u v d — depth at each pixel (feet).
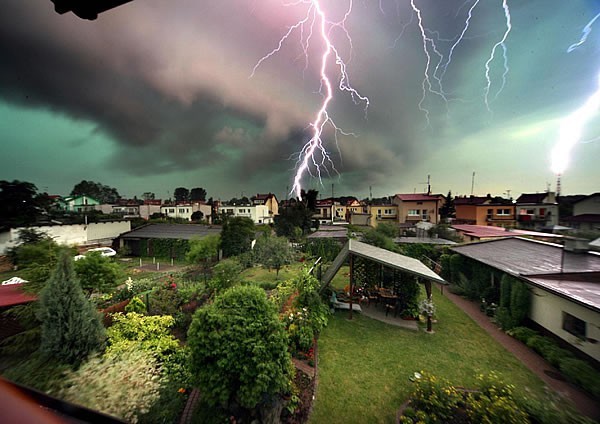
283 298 29.17
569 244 32.12
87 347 16.46
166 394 14.71
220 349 14.24
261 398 13.99
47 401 2.30
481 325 29.04
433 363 21.38
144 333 20.71
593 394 17.38
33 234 50.98
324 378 19.27
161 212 161.07
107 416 2.54
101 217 89.92
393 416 15.90
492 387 15.96
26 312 20.65
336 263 34.32
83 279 28.68
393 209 122.21
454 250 44.78
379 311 32.86
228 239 66.13
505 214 102.47
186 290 30.94
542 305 24.81
